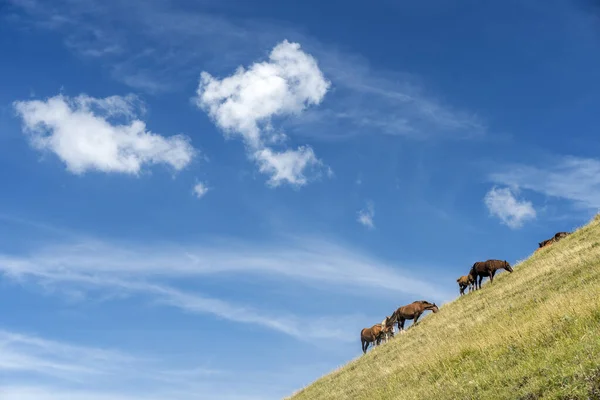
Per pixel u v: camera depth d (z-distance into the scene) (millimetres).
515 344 15141
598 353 11008
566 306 16031
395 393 17938
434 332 27797
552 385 10867
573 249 28828
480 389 13047
